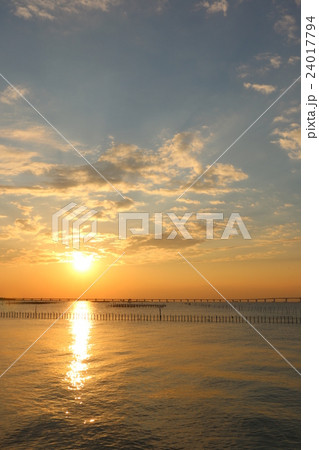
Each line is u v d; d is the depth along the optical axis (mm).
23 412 22469
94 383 29047
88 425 20484
